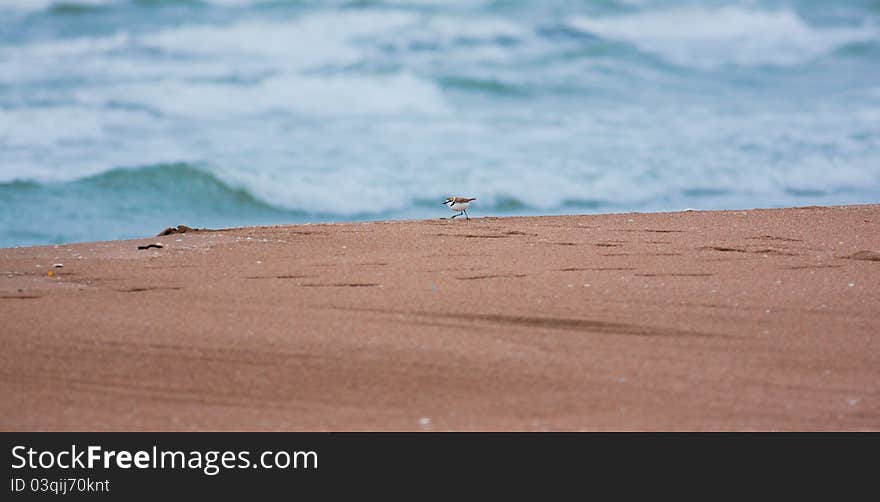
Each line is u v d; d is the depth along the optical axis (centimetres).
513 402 2675
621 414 2606
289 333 3178
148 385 2769
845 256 4353
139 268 4044
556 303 3528
